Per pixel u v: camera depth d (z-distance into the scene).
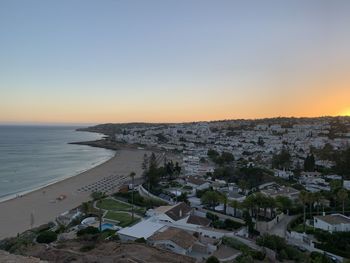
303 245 54.59
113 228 62.09
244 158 171.62
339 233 57.25
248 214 65.88
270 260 48.06
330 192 86.19
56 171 152.62
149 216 71.69
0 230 68.69
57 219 73.94
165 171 119.88
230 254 49.66
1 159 185.62
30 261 28.89
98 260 38.34
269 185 103.50
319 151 164.88
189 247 50.66
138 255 41.69
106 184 117.94
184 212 68.56
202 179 111.50
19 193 107.12
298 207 74.94
